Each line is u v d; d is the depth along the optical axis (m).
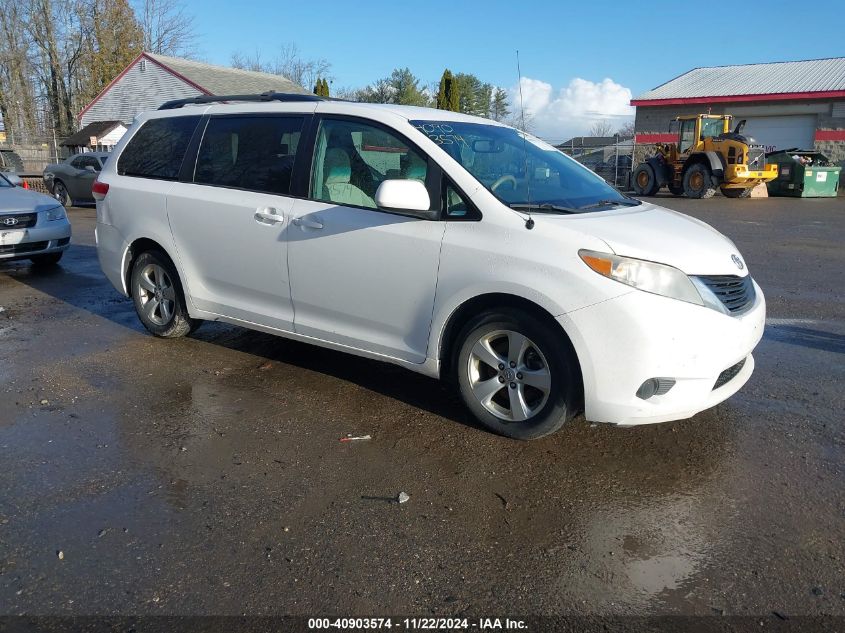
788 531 3.00
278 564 2.78
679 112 30.55
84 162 18.19
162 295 5.57
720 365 3.50
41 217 8.68
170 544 2.91
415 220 3.97
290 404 4.39
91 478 3.46
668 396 3.45
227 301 5.02
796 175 23.92
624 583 2.67
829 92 27.03
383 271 4.09
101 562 2.79
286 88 38.19
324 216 4.32
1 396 4.52
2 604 2.54
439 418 4.18
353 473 3.52
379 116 4.26
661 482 3.42
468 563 2.79
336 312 4.39
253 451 3.75
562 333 3.56
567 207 3.95
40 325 6.27
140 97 34.56
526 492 3.33
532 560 2.81
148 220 5.36
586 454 3.71
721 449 3.76
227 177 4.95
